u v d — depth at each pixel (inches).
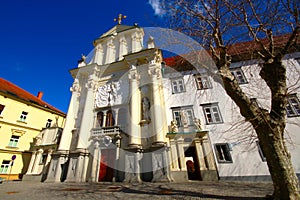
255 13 211.9
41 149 679.1
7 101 804.0
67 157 538.9
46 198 225.3
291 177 155.6
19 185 416.2
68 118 605.9
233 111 482.3
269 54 209.3
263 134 177.8
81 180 468.8
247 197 194.4
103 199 212.1
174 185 325.7
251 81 517.0
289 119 442.3
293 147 407.8
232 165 423.2
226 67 216.5
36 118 906.1
